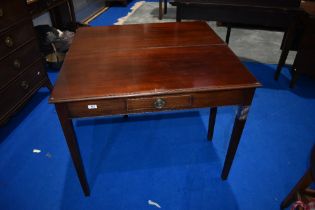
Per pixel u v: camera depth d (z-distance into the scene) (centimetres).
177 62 119
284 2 186
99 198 143
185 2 198
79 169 128
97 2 463
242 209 137
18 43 181
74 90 100
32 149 176
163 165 162
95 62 120
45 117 207
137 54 127
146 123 198
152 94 98
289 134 187
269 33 369
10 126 198
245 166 162
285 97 229
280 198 142
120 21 420
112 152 172
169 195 144
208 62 119
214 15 201
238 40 347
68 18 353
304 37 212
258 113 209
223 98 108
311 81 254
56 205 140
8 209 138
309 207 115
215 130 191
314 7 214
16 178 155
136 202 140
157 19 429
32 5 225
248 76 108
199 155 170
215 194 145
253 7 189
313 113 208
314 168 103
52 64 272
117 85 102
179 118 203
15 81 183
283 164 163
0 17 162
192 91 100
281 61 243
